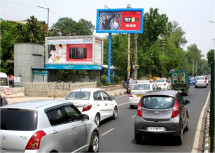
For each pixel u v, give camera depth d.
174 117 7.92
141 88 17.88
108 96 12.88
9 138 4.88
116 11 38.41
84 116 6.78
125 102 22.47
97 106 11.01
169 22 65.75
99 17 38.97
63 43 36.28
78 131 6.21
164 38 64.88
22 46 37.09
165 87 30.30
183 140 8.74
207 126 10.29
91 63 34.91
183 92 26.75
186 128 10.21
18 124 5.00
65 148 5.60
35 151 4.76
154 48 51.09
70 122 6.02
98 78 36.59
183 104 9.23
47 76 36.81
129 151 7.46
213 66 6.98
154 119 7.99
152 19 54.44
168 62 56.56
